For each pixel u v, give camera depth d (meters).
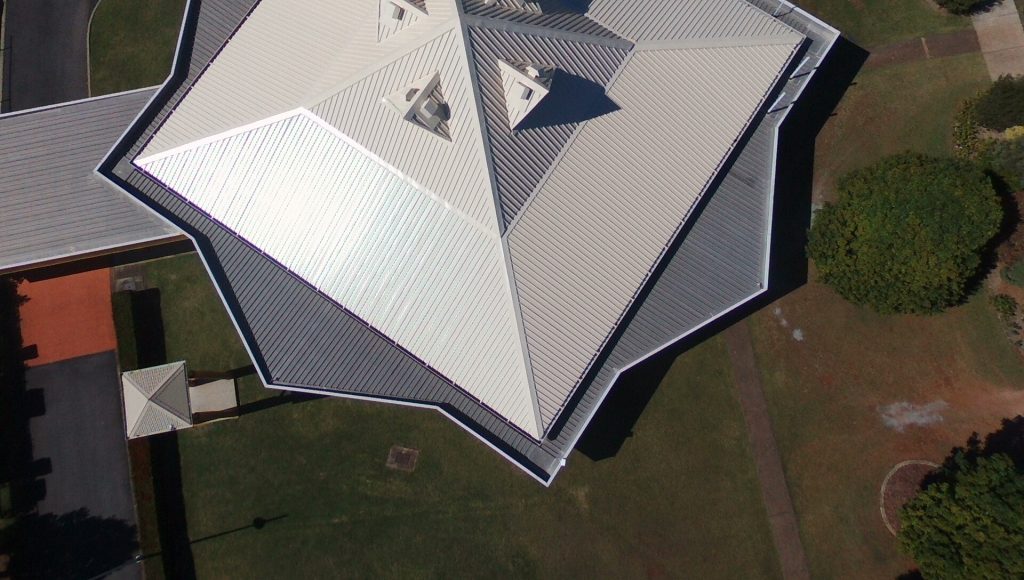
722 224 44.75
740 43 43.62
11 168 46.69
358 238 41.62
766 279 44.03
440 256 40.41
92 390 49.22
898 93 51.47
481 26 36.62
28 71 53.25
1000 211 41.12
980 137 50.25
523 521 47.97
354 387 43.22
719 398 48.97
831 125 51.28
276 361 43.31
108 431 48.81
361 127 39.41
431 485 48.38
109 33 53.59
